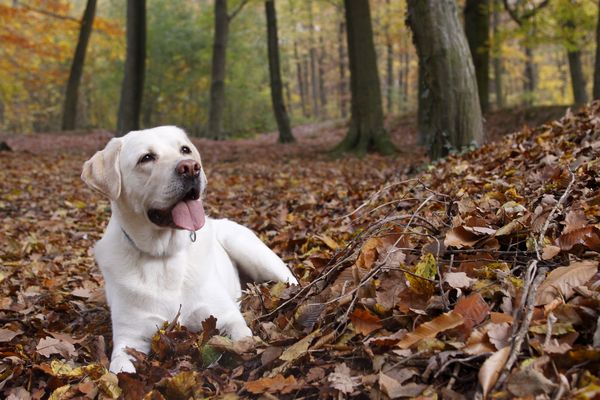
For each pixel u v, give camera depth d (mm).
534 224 3160
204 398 2709
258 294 3842
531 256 2977
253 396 2639
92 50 41812
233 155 20109
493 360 2088
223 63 28953
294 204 8234
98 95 50594
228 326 3504
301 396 2521
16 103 49344
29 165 14727
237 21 40125
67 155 18125
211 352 3127
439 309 2705
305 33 50531
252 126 44938
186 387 2752
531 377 1985
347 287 3230
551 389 1947
